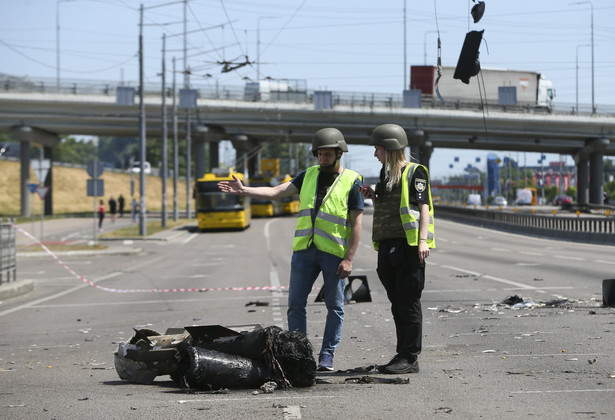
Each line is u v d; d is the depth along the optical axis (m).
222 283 64.56
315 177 22.92
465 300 45.47
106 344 33.25
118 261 97.94
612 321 33.53
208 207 170.38
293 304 22.91
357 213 22.55
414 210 21.83
